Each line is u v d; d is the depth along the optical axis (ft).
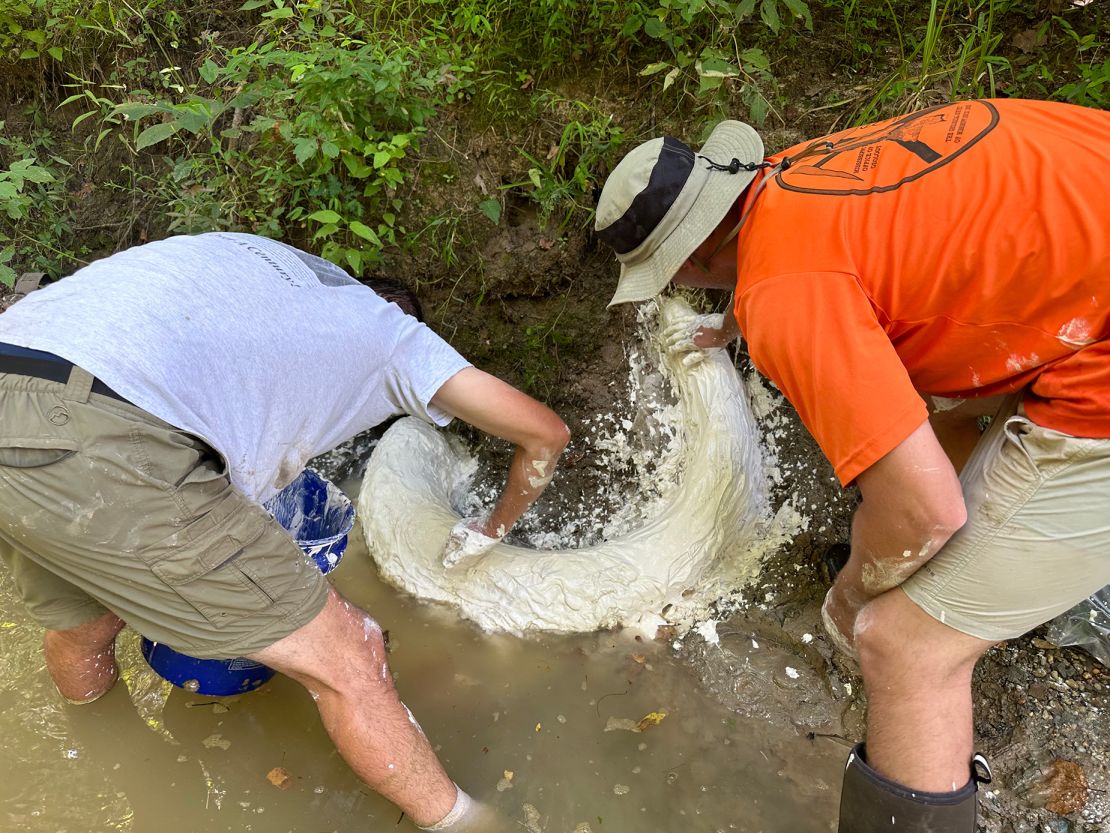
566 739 5.90
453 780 5.63
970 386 4.51
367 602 6.98
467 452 8.31
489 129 7.66
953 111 4.42
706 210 4.69
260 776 5.71
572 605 6.53
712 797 5.52
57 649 5.66
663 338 7.22
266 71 8.20
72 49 9.40
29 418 3.85
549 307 7.89
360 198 7.82
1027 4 7.15
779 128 7.04
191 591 4.28
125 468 3.93
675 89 7.25
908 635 4.58
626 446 7.68
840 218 4.09
